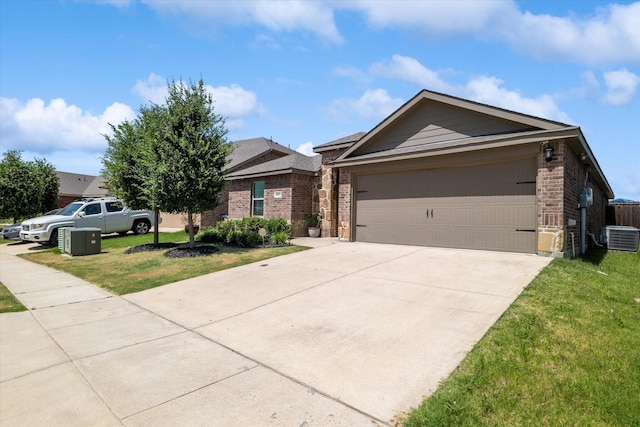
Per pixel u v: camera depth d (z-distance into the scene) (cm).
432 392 282
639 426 234
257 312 514
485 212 859
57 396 298
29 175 1977
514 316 428
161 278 757
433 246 950
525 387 281
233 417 261
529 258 740
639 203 1867
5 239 1748
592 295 511
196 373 336
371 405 270
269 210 1508
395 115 1023
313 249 1012
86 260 1063
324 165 1436
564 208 747
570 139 734
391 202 1050
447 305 485
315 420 254
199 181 990
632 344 358
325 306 519
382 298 536
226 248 1085
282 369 338
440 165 927
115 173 1142
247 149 2328
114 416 266
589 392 274
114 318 517
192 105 1015
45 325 487
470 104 879
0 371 347
